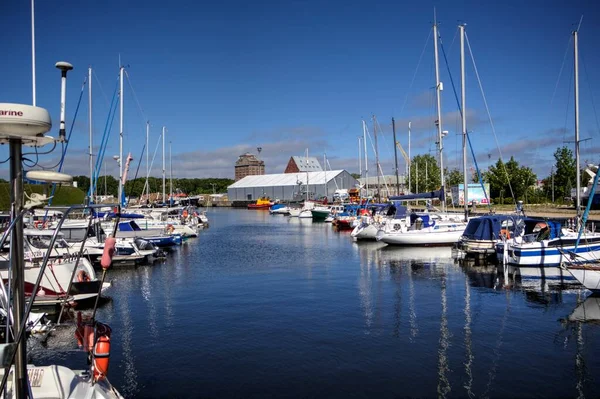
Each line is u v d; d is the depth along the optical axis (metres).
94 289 18.41
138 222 44.59
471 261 29.25
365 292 20.98
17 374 5.42
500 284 22.09
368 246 39.72
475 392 10.62
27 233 22.88
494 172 74.31
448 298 19.47
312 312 17.53
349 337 14.49
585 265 18.86
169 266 29.62
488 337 14.33
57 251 21.08
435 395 10.50
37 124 5.13
